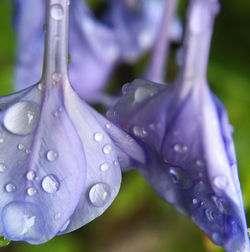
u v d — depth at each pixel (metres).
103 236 0.25
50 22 0.12
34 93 0.12
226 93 0.21
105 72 0.20
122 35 0.20
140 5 0.20
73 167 0.12
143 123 0.12
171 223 0.25
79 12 0.18
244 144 0.19
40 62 0.18
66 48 0.12
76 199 0.12
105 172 0.12
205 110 0.12
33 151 0.12
